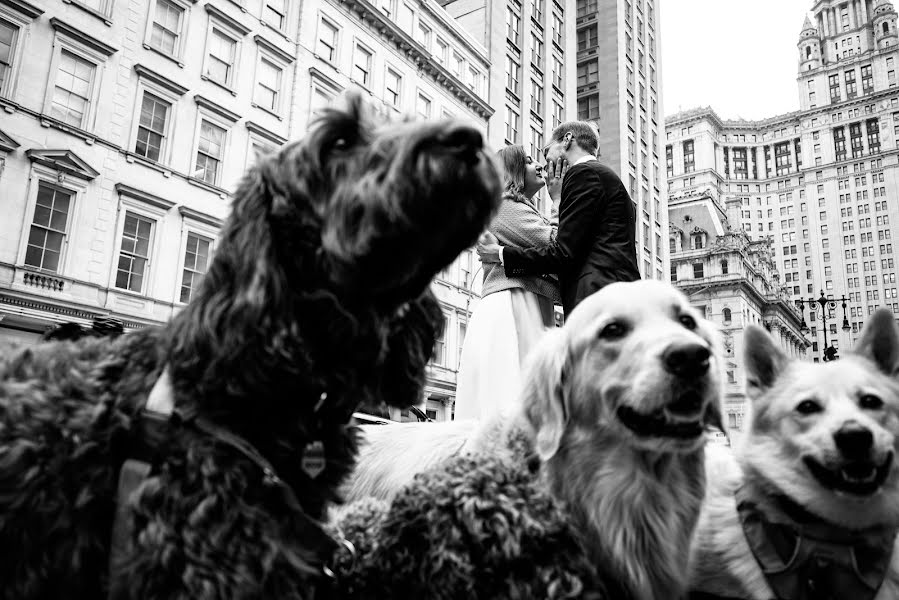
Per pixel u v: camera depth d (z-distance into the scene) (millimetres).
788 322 79812
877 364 2539
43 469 1317
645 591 1956
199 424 1376
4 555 1288
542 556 1691
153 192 17500
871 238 110938
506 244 3947
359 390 1579
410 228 1311
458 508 1699
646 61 51375
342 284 1409
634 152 46750
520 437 2264
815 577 2207
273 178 1440
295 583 1369
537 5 38531
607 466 2010
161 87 18062
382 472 2795
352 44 24266
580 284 3598
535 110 36875
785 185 121438
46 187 15648
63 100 16203
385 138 1372
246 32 20359
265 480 1385
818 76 125312
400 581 1722
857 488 2131
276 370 1384
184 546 1241
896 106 113250
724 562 2451
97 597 1347
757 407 2521
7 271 14711
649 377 1870
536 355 2291
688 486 2143
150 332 1641
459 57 30547
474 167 1332
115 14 17156
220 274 1404
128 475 1329
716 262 65500
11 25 15375
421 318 1796
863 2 124625
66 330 2457
